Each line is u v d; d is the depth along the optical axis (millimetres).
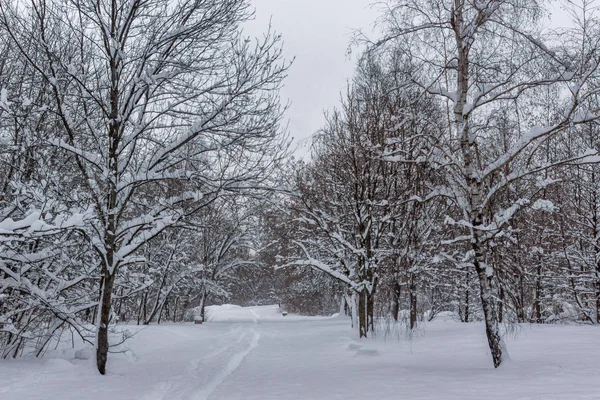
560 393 5754
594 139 17625
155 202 11094
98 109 11445
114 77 10273
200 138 10992
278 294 62938
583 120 8344
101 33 10492
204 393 7918
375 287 17562
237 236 38000
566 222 22984
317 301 51188
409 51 9969
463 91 9203
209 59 10852
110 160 10117
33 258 10125
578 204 22812
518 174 8828
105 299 10016
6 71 11930
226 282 43688
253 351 14914
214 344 16375
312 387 7648
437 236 19609
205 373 9844
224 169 10656
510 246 18438
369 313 17516
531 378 7117
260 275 48312
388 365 9977
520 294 23359
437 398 5949
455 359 10570
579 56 8398
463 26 9281
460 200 9688
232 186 10602
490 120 9898
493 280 11898
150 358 12609
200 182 10555
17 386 7945
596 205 21547
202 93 10531
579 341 12484
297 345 16406
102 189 11141
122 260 10344
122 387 8156
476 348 12484
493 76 9406
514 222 19203
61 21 10469
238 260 39594
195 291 39625
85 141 11703
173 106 10570
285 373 9820
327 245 21188
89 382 8555
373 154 16906
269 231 26953
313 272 30688
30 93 12234
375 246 18438
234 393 7559
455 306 29234
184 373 9836
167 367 10727
